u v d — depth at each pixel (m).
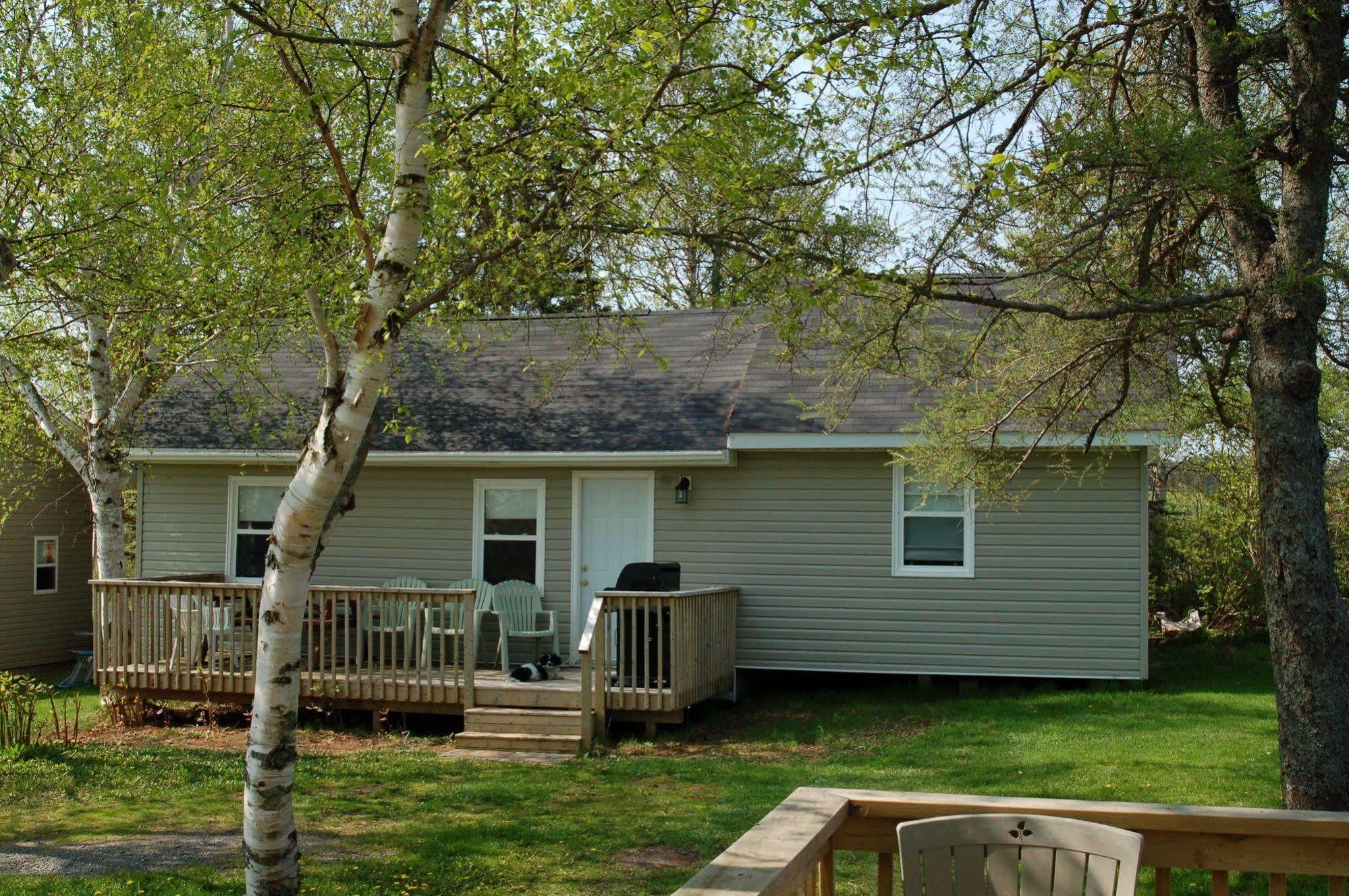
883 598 13.91
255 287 10.28
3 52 9.69
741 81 7.02
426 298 6.37
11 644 20.19
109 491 14.03
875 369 8.22
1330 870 3.73
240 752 11.77
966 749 10.43
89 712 14.48
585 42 6.91
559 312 10.72
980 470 8.94
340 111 8.39
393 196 6.54
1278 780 8.59
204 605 14.32
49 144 9.58
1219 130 6.89
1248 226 7.40
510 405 15.45
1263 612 17.59
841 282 6.84
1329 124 6.90
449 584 15.21
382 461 14.91
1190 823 3.79
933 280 7.02
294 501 6.18
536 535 14.98
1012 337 8.33
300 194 8.68
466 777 10.23
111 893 6.98
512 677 13.09
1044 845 3.44
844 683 14.63
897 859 6.28
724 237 6.95
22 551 20.55
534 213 7.10
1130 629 13.22
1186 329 7.59
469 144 6.73
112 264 9.82
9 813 9.05
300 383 16.73
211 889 7.09
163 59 9.63
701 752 11.35
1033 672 13.45
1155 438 12.07
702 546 14.42
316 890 6.98
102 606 13.68
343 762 10.96
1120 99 8.69
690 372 15.65
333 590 12.95
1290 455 6.92
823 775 9.85
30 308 11.95
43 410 14.42
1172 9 7.79
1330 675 6.71
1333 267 6.65
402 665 14.37
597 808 8.97
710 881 2.94
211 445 15.33
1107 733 10.64
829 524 14.09
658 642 12.04
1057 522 13.46
